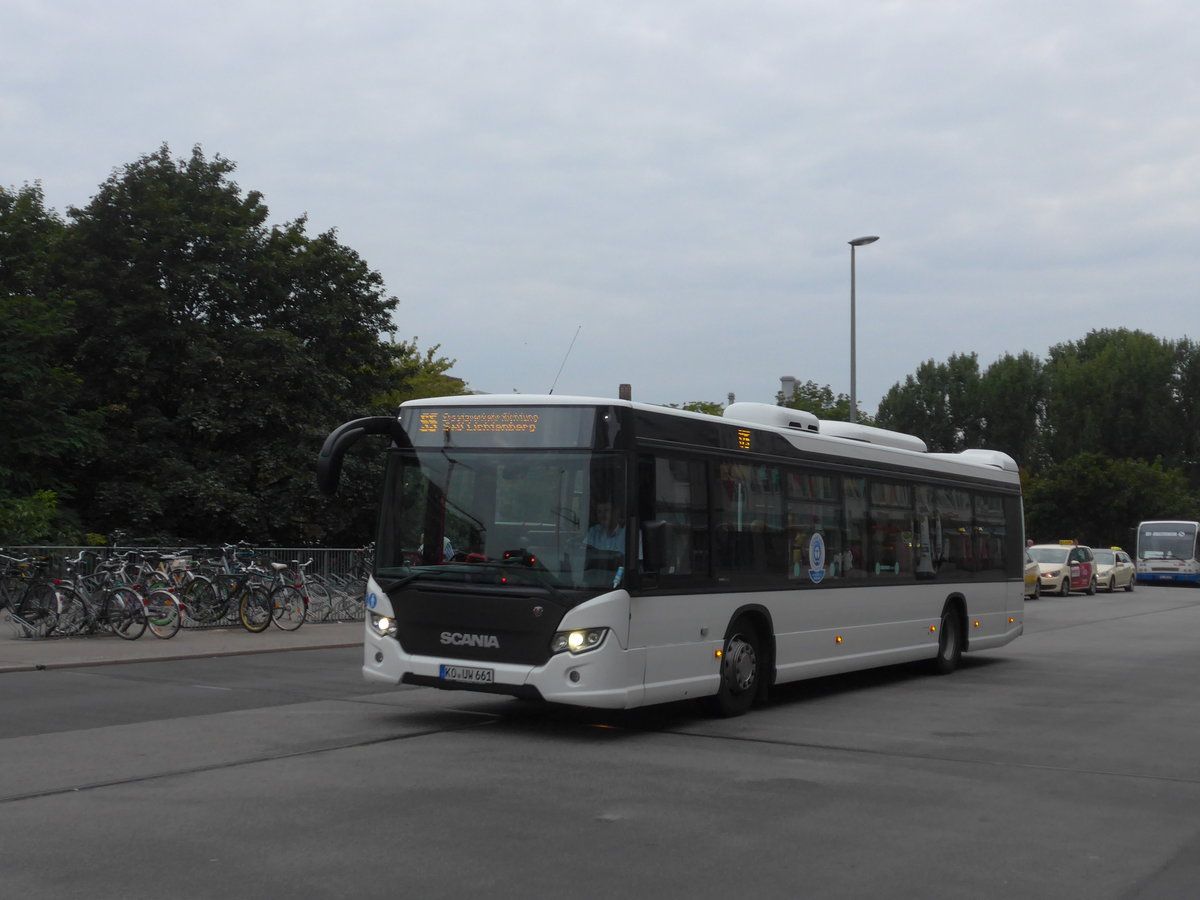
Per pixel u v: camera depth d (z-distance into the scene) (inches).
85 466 1215.6
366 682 537.0
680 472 423.8
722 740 400.5
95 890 217.2
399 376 1464.1
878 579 565.3
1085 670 664.4
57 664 574.6
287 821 271.1
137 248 1238.9
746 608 457.7
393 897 215.6
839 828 276.7
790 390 1847.9
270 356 1268.5
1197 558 2183.8
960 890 229.6
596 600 381.7
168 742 373.4
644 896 220.1
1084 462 2522.1
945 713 478.0
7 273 1238.9
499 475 402.0
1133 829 283.0
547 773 334.3
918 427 3147.1
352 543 1332.4
